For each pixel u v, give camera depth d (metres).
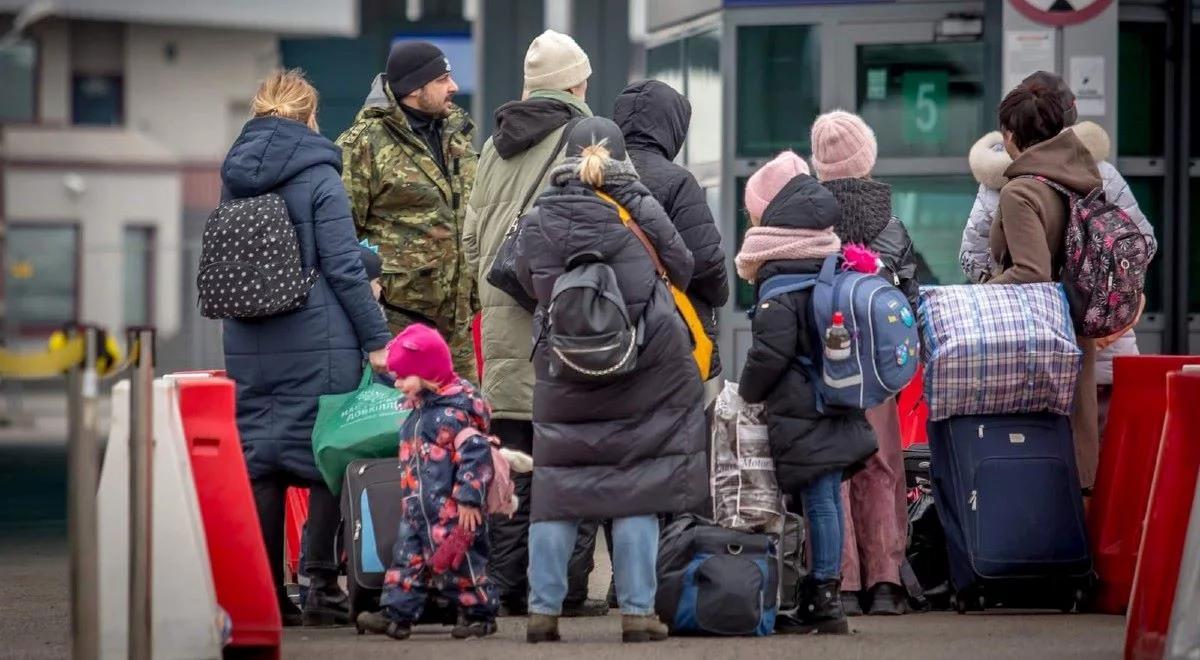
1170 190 31.06
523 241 17.97
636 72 61.78
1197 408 16.69
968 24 31.19
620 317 17.33
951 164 31.36
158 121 136.50
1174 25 30.95
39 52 133.00
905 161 31.47
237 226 19.75
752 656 17.33
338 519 20.44
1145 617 16.73
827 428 18.78
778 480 18.98
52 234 133.00
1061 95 21.77
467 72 59.03
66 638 19.55
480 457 18.31
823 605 19.11
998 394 20.86
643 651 17.59
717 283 20.03
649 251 17.91
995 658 17.31
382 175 21.77
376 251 20.94
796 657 17.30
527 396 20.84
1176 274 31.09
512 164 20.94
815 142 21.02
